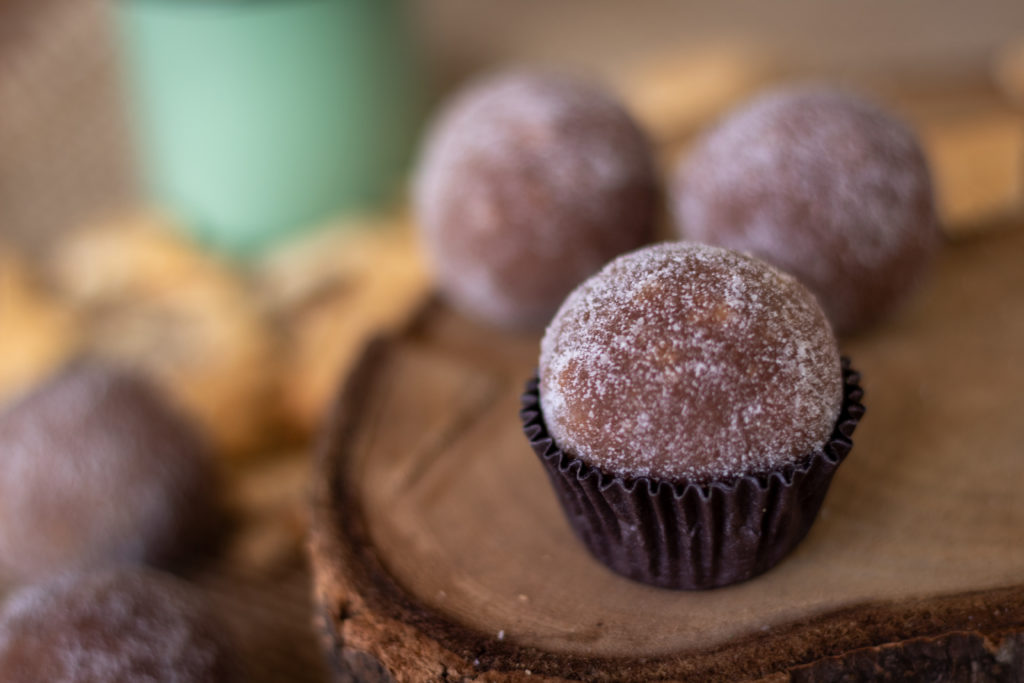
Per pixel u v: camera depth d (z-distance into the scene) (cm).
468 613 18
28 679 20
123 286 32
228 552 26
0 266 32
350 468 21
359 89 34
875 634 17
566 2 56
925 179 21
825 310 21
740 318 17
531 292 22
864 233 20
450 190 22
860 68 39
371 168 35
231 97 32
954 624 17
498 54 51
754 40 49
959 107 33
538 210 22
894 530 19
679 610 18
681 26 52
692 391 17
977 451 20
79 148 42
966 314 22
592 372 17
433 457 21
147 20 32
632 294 17
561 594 18
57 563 23
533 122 22
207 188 34
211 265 33
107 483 23
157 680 20
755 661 17
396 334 23
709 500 17
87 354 30
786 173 20
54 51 43
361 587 19
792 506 17
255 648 24
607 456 17
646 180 22
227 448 29
